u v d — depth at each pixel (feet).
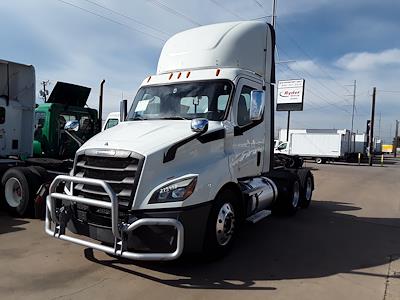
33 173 26.00
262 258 19.52
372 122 165.27
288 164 36.96
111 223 15.78
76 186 17.19
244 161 21.47
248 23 24.29
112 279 16.02
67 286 15.17
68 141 36.01
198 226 16.49
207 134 18.16
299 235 24.58
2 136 28.45
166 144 16.55
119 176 16.17
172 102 21.16
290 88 145.07
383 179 73.10
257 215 23.32
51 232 17.47
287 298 14.87
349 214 33.09
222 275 16.96
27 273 16.30
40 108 35.04
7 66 28.63
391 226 28.58
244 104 21.57
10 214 26.89
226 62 22.36
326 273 17.80
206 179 16.99
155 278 16.30
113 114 47.37
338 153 143.13
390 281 17.07
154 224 15.05
